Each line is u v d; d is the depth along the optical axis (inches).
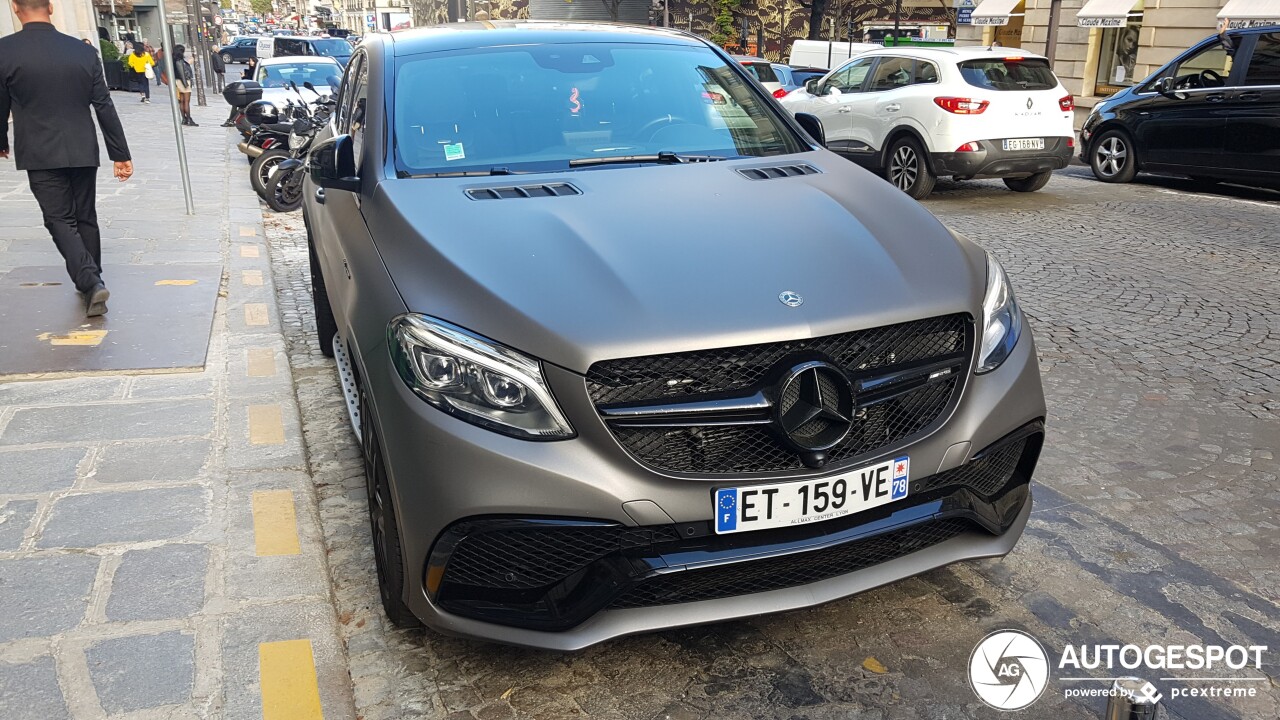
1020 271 301.6
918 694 105.6
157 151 597.9
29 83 215.2
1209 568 131.0
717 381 95.8
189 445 162.7
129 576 123.8
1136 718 75.0
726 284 101.2
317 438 172.7
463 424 95.1
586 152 139.9
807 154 147.6
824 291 101.7
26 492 145.3
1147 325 243.6
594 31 166.9
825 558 100.5
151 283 260.4
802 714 102.6
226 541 132.6
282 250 332.5
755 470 96.8
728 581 98.3
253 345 214.7
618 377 94.1
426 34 162.4
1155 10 767.7
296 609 117.9
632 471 93.9
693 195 122.8
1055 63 879.7
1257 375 207.5
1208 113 448.1
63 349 206.8
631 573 94.3
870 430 101.3
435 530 96.3
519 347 94.9
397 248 112.6
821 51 990.4
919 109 443.5
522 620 96.5
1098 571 130.1
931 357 104.4
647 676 108.7
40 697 101.7
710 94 156.9
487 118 142.8
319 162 134.6
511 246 107.0
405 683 107.0
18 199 385.1
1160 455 167.8
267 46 1991.9
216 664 107.6
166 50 355.3
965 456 104.3
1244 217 392.8
